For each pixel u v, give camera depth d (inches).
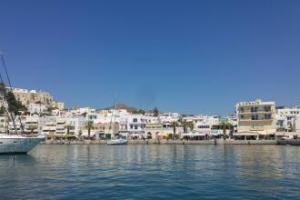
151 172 1772.9
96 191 1209.4
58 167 2090.3
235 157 2834.6
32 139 3201.3
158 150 4293.8
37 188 1273.4
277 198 1067.9
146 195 1132.5
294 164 2150.6
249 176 1569.9
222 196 1106.1
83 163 2381.9
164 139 7007.9
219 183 1365.7
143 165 2181.3
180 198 1082.7
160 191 1201.4
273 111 6323.8
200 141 6353.3
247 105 6515.8
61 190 1230.3
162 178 1530.5
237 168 1918.1
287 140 5674.2
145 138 7416.3
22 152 3189.0
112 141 6614.2
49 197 1104.8
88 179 1518.2
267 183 1359.5
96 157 3026.6
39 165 2228.1
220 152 3659.0
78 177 1590.8
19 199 1072.2
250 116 6466.5
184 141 6481.3
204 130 7071.9
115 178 1545.3
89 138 7701.8
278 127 6648.6
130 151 4111.7
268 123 6318.9
